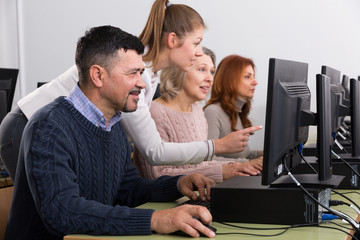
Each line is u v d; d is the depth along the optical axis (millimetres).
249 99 3682
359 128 2270
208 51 3697
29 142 1468
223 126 3463
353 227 1485
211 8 4504
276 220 1519
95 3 4785
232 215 1555
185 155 1963
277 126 1496
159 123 2604
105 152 1651
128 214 1396
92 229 1382
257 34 4414
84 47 1577
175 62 2236
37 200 1432
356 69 4289
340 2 4285
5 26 5094
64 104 1592
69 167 1496
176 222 1359
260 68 4406
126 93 1580
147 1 4645
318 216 1495
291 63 1645
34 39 4973
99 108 1614
